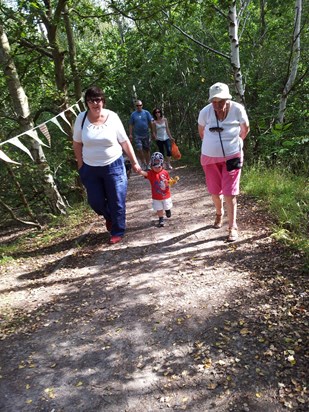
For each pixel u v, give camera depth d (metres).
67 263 4.83
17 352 3.05
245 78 10.09
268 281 3.53
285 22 10.74
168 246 4.78
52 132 10.12
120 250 4.93
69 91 9.73
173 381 2.53
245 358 2.63
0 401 2.54
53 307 3.70
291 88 8.17
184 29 11.77
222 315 3.14
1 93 8.73
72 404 2.45
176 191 7.93
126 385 2.55
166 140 10.58
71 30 8.73
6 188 7.74
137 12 7.75
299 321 2.92
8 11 7.20
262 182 6.54
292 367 2.49
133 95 16.45
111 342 3.02
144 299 3.59
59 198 7.68
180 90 14.40
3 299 4.03
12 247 6.20
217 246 4.51
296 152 7.96
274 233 4.51
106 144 4.80
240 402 2.30
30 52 8.19
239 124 4.36
